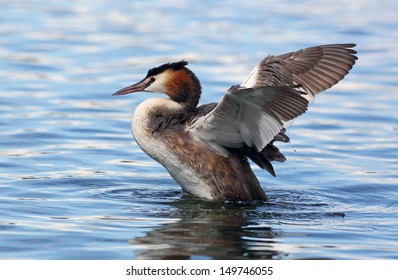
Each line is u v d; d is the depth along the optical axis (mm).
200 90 12359
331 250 9797
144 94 19375
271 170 12344
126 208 11531
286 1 32875
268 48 23906
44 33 25703
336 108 18625
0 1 31172
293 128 17031
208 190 12148
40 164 13836
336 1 33000
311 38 25438
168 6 31000
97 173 13469
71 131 16078
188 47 24078
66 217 10945
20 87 19453
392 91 20141
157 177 13469
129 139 15812
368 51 24266
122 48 23859
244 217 11250
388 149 15555
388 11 30719
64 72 21078
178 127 11977
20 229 10297
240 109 10922
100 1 31812
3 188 12312
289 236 10359
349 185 13258
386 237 10406
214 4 31641
